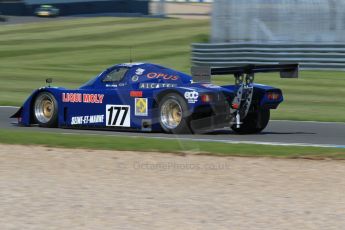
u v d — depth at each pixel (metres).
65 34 142.88
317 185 27.08
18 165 30.92
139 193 25.64
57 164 31.12
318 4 91.75
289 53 82.06
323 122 50.31
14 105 61.19
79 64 100.75
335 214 22.86
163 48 118.75
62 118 44.00
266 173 29.27
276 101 41.88
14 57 110.38
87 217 22.27
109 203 24.09
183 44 124.00
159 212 22.94
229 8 96.81
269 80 79.62
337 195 25.48
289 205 23.97
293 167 30.53
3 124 47.06
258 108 41.56
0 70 92.25
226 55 84.56
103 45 124.19
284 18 93.75
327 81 76.56
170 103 39.62
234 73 39.66
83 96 42.97
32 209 23.23
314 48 82.25
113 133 41.47
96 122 42.47
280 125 48.25
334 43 81.94
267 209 23.39
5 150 34.72
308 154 33.44
